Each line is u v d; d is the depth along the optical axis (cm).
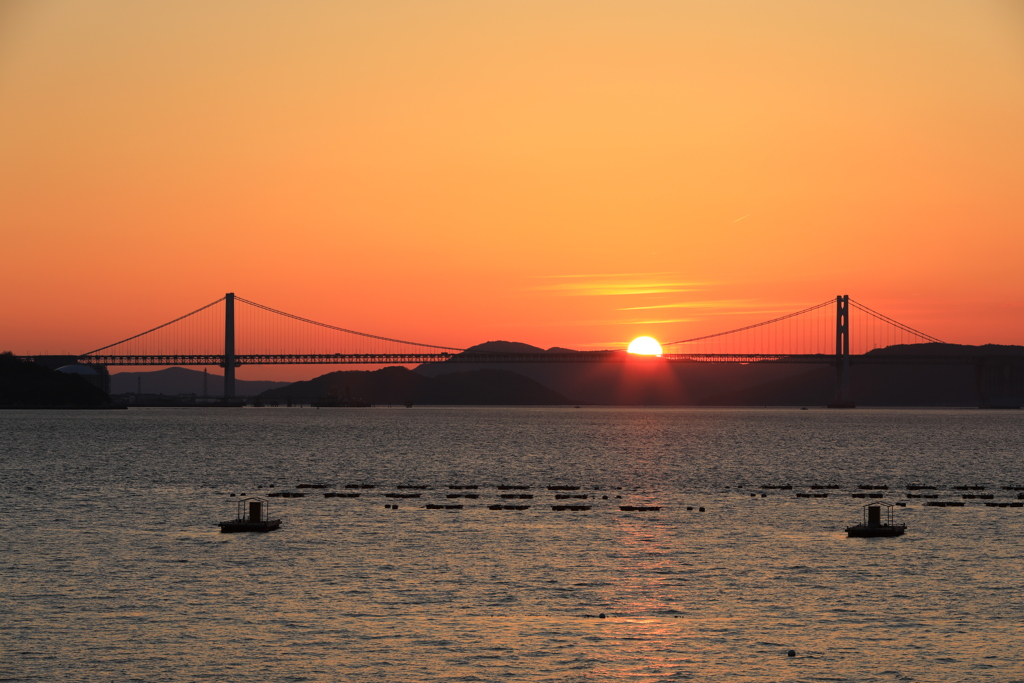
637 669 4209
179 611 4981
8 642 4503
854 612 5019
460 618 4894
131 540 6769
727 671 4194
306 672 4166
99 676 4116
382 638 4575
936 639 4597
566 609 5062
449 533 7119
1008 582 5625
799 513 8231
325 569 5894
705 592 5403
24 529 7225
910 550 6519
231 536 6950
